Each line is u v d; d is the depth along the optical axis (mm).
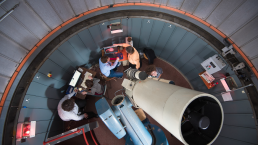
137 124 2148
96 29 3570
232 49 2801
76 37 3408
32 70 2928
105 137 4047
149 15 3447
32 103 3031
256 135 2604
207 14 3014
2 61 2580
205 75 3549
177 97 1262
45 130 3377
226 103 3279
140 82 1929
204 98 1707
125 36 4152
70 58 3703
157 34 3896
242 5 2434
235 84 2975
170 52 4297
